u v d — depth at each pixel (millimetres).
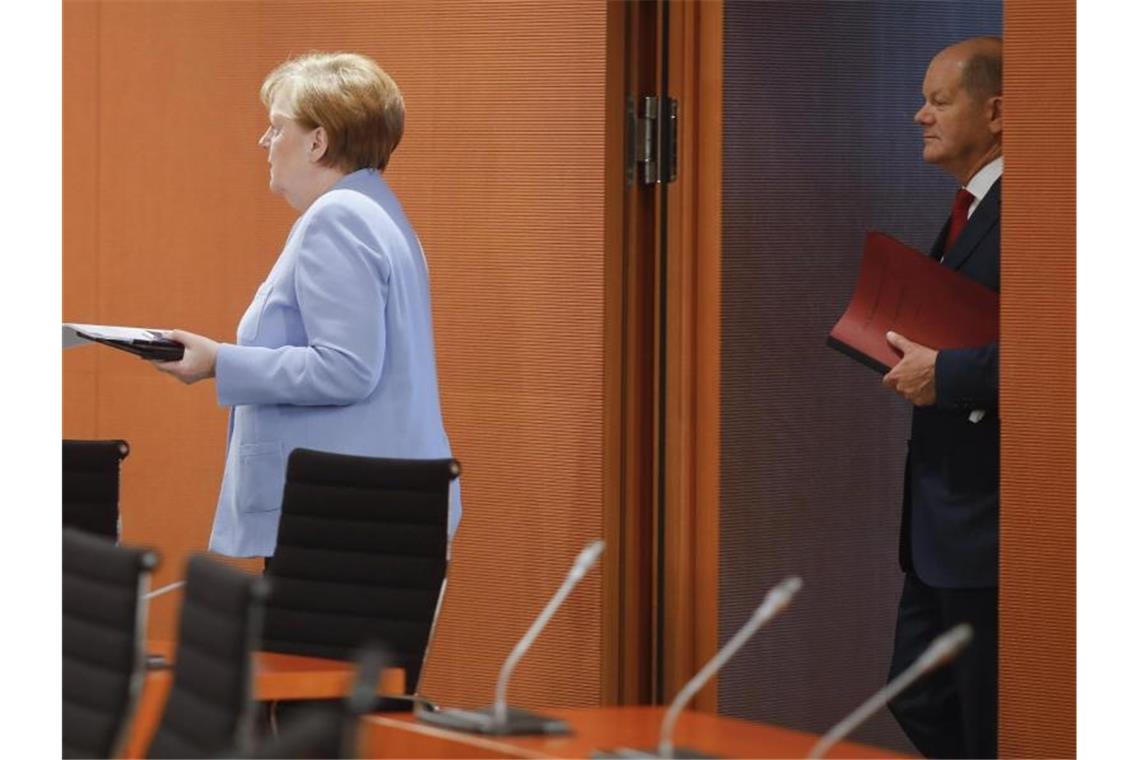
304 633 8289
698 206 10188
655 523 10328
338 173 9273
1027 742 8031
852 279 10578
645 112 10328
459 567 10961
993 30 10875
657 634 10312
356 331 8828
